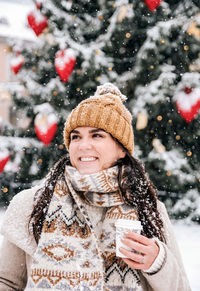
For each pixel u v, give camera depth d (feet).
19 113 21.02
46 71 20.20
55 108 19.42
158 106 18.26
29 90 19.66
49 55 19.35
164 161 19.43
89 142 5.02
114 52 20.16
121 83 19.08
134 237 4.15
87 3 20.86
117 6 19.26
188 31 18.17
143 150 20.26
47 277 4.30
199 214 20.27
